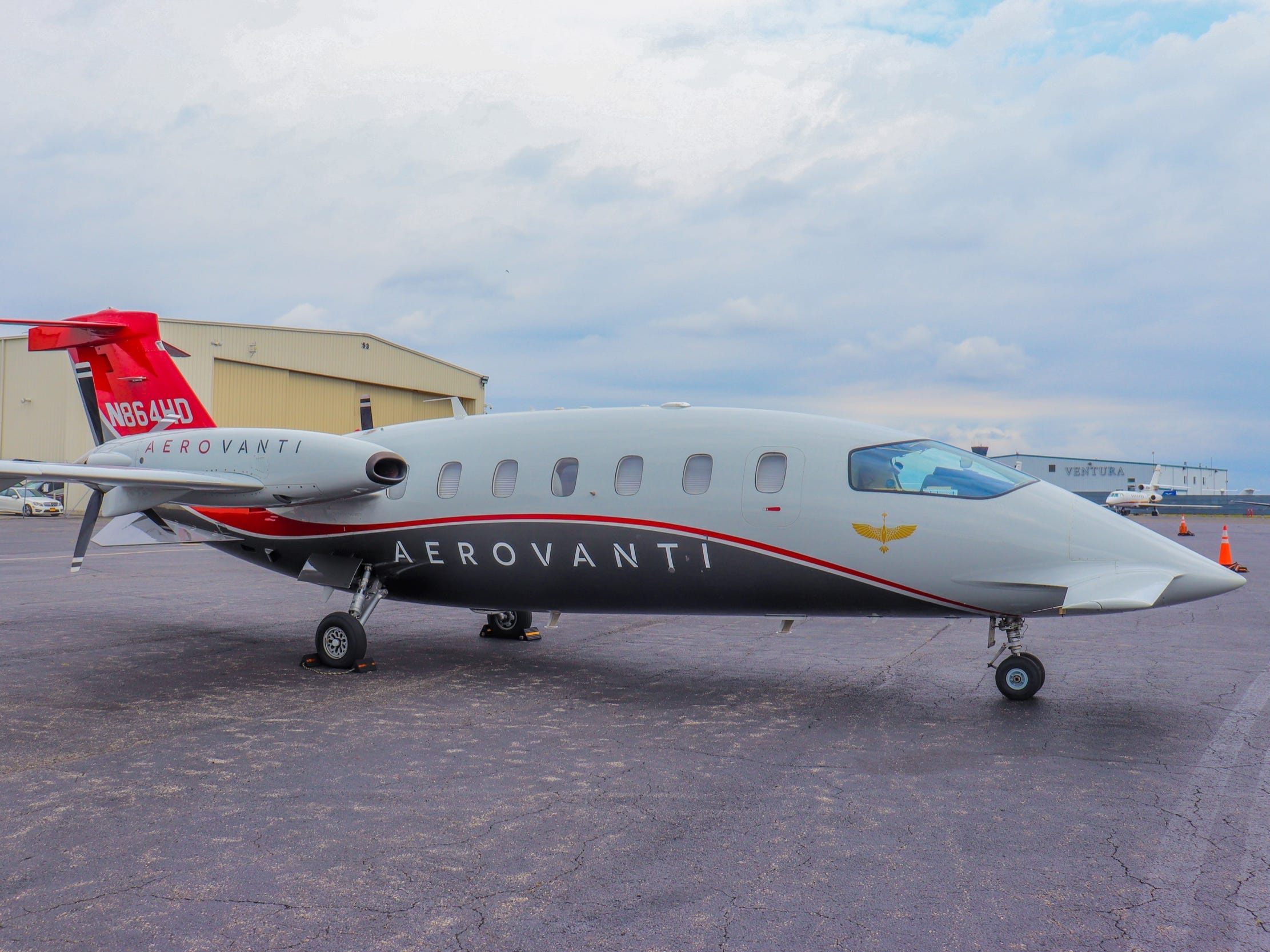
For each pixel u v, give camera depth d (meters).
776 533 8.38
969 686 8.85
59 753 6.46
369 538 10.05
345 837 4.87
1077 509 7.96
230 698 8.26
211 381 37.16
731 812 5.27
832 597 8.44
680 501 8.70
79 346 12.33
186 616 13.39
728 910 4.00
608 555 9.02
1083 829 4.99
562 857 4.59
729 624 13.05
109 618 13.12
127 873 4.40
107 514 10.46
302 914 3.96
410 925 3.86
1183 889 4.23
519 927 3.85
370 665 9.65
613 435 9.30
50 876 4.36
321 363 41.50
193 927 3.85
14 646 10.89
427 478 9.90
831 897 4.13
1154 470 86.69
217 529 11.00
